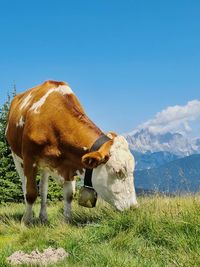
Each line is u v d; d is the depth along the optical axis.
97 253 3.53
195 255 3.32
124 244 3.76
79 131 4.80
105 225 4.18
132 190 4.43
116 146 4.43
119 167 4.38
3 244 4.45
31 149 5.12
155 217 4.08
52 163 5.04
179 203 4.68
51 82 5.38
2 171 10.43
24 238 4.51
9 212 6.66
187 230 3.79
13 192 10.36
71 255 3.67
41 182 5.53
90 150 4.64
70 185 5.06
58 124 4.93
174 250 3.60
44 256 3.67
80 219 4.99
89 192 4.61
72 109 4.96
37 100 5.27
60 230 4.37
